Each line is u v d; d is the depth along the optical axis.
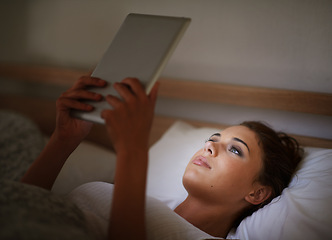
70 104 0.68
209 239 0.79
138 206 0.61
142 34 0.76
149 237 0.78
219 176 1.01
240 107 1.54
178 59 1.66
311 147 1.24
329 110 1.32
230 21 1.51
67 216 0.66
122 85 0.62
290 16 1.39
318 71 1.37
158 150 1.38
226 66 1.55
